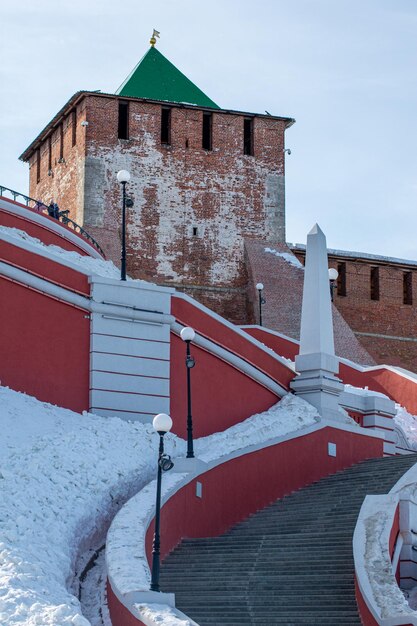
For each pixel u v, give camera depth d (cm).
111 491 2303
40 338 2650
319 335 3058
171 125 4897
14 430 2397
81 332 2717
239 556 2261
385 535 2152
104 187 4747
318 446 2866
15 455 2280
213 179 4909
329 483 2789
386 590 1958
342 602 2042
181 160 4875
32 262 2661
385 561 2050
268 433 2803
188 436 2517
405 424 3591
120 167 4781
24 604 1705
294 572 2164
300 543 2300
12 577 1795
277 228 4966
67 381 2670
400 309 5297
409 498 2328
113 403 2706
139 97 4856
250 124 5062
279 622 1984
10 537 1961
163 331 2811
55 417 2552
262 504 2673
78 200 4766
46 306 2672
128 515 2147
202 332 2881
